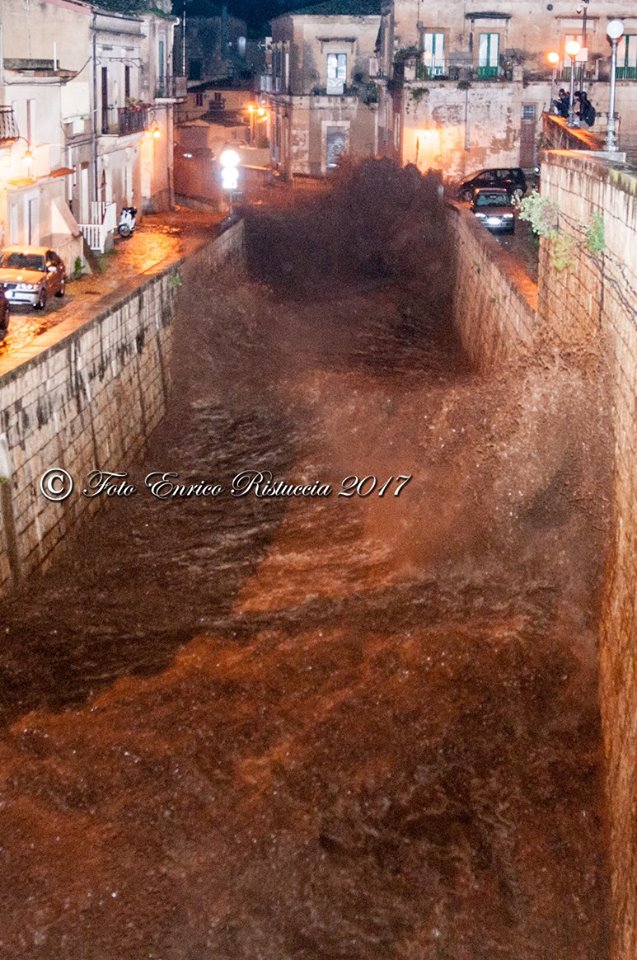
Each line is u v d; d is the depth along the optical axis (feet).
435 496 69.31
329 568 65.51
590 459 57.41
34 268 99.19
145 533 73.77
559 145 133.49
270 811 44.04
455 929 39.19
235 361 111.96
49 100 123.03
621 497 50.08
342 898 40.34
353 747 47.42
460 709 49.42
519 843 42.32
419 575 61.46
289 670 53.57
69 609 61.87
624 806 39.65
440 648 53.26
